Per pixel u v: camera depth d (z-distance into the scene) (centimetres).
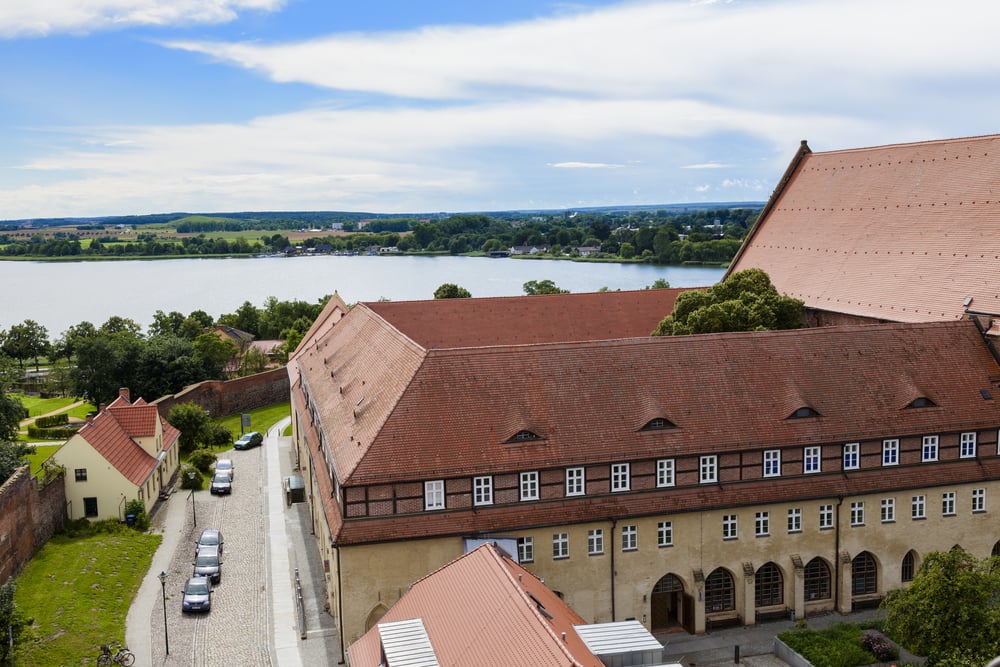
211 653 5988
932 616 4997
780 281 10294
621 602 6272
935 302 8112
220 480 9781
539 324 12006
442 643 4275
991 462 6919
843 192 10281
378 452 5978
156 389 14250
